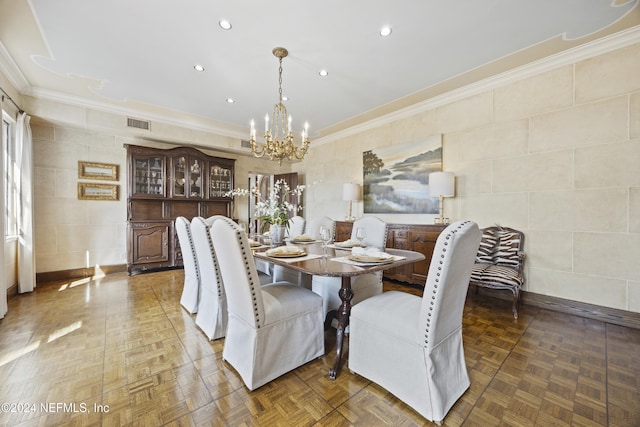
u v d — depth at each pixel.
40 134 3.60
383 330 1.45
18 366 1.67
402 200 3.94
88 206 3.95
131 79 3.02
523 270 2.79
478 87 3.14
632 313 2.26
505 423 1.23
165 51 2.49
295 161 6.10
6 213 3.05
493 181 3.06
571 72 2.55
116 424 1.23
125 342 1.99
